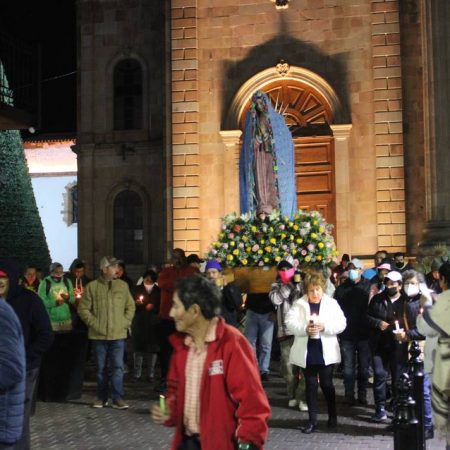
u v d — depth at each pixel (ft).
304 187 82.89
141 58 94.32
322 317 36.55
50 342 28.76
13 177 96.22
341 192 81.25
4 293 26.71
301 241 52.13
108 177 94.84
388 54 81.00
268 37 83.51
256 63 83.61
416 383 30.55
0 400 19.88
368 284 53.11
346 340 43.68
